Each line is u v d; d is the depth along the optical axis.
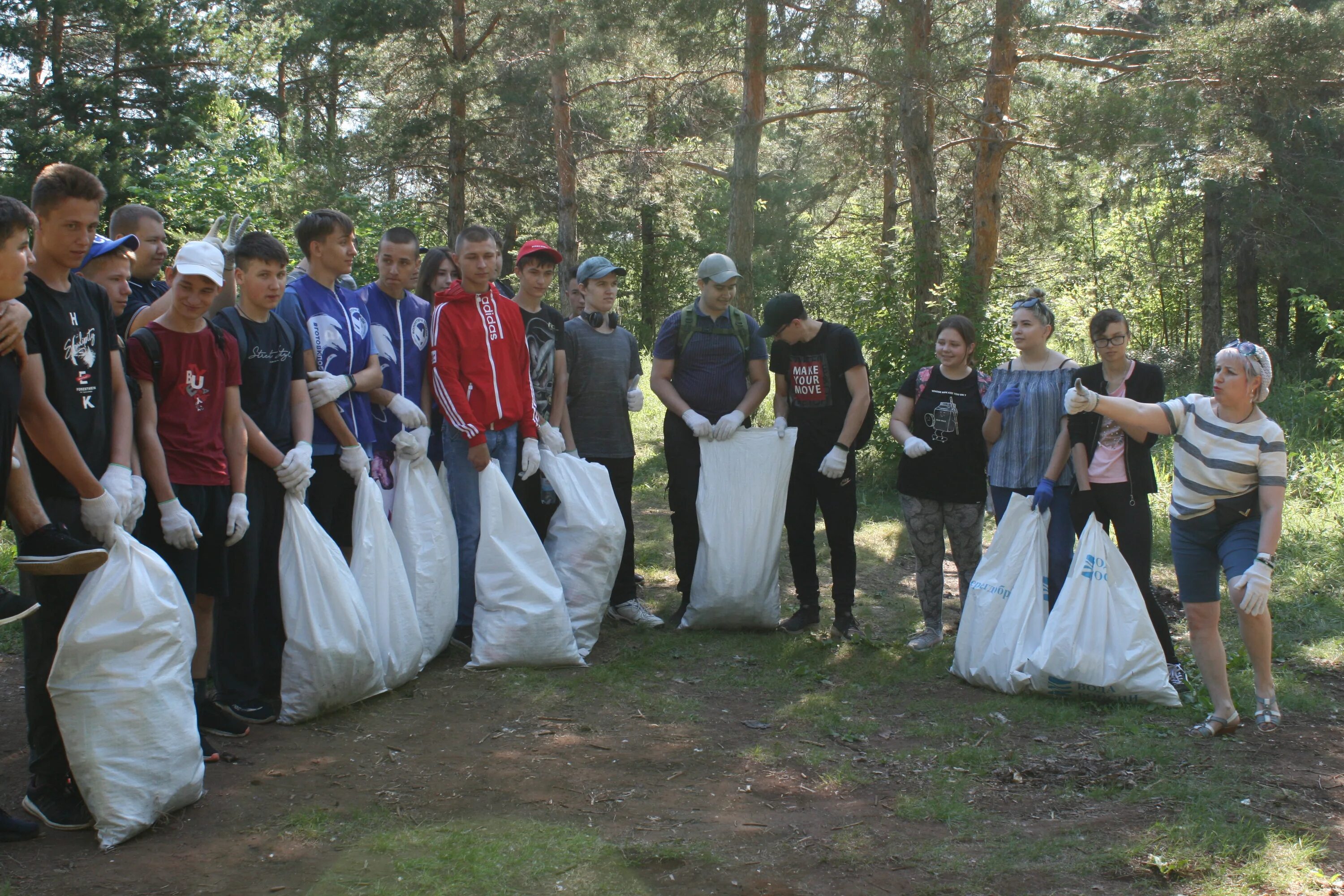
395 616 4.59
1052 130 12.18
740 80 17.89
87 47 25.97
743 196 14.41
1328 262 17.75
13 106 23.17
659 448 11.46
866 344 10.98
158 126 24.70
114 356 3.47
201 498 3.84
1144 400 4.77
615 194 23.25
